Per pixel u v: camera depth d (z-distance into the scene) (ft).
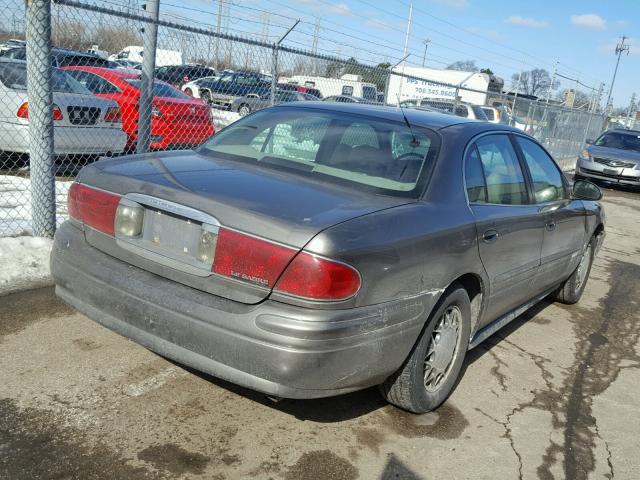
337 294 8.27
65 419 9.62
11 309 13.33
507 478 9.71
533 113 57.98
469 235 10.83
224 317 8.43
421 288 9.71
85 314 9.99
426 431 10.71
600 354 15.69
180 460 9.01
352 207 9.25
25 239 15.92
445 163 11.16
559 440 11.07
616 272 25.27
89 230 10.18
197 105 29.40
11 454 8.64
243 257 8.46
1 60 22.38
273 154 11.36
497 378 13.37
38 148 16.14
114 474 8.52
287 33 24.58
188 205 8.96
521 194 13.69
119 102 27.17
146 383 10.98
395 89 66.85
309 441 9.91
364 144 11.33
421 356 10.38
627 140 57.62
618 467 10.44
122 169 10.25
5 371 10.80
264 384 8.37
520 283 13.87
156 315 8.92
